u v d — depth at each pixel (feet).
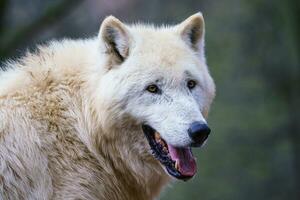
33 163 32.09
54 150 32.83
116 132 33.94
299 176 132.57
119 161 34.55
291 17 127.03
